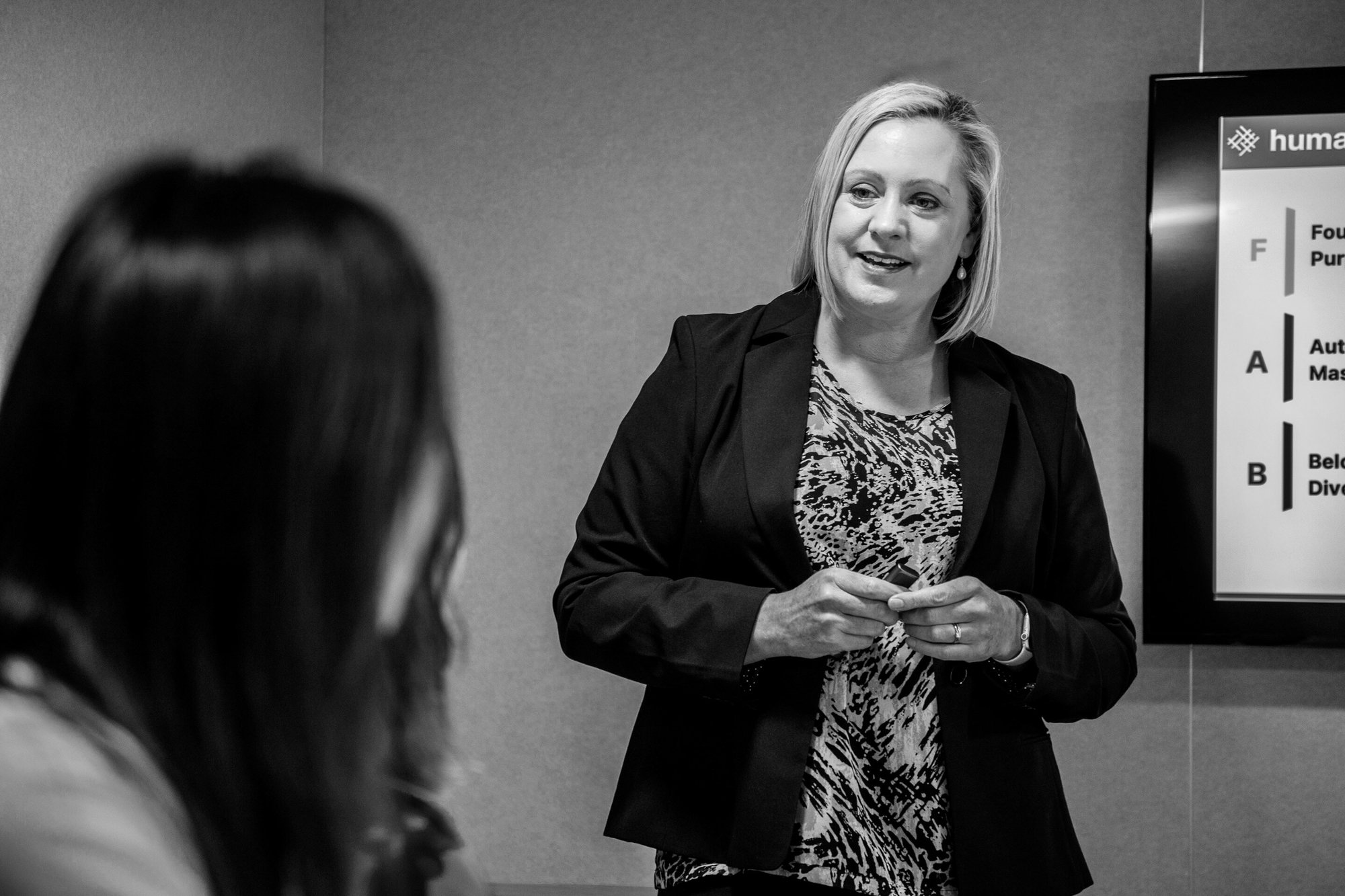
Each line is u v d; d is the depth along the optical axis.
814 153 2.78
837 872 1.46
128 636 0.54
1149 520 2.57
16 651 0.53
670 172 2.82
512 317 2.86
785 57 2.79
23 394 0.54
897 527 1.57
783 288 2.78
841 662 1.52
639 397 1.73
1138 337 2.68
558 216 2.85
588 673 2.81
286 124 2.82
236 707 0.55
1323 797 2.60
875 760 1.53
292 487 0.54
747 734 1.51
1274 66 2.65
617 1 2.84
